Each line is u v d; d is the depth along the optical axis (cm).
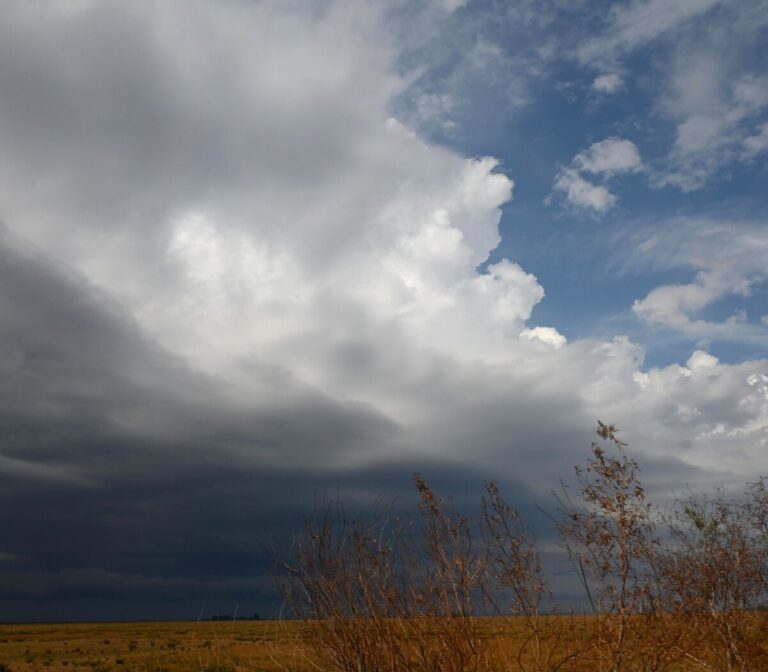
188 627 11312
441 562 1011
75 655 4903
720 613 1188
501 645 1002
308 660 1009
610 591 1014
